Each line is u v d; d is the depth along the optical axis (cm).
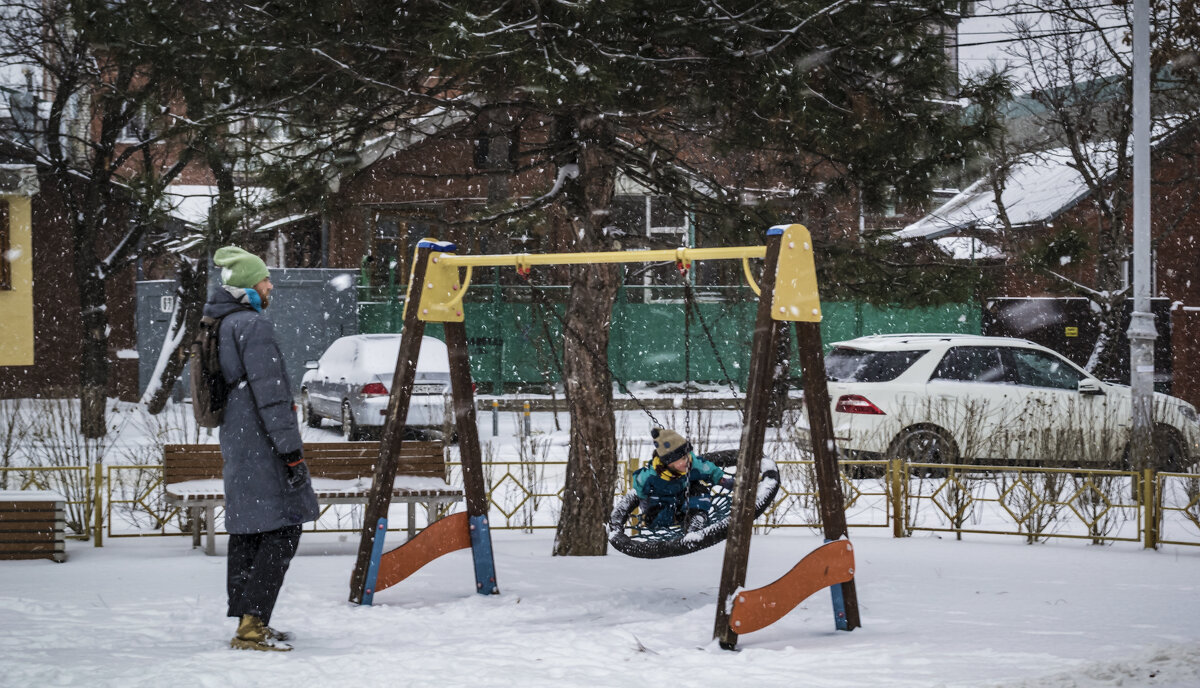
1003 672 484
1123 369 1977
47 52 2130
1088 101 2042
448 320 706
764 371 580
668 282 2553
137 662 492
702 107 803
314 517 560
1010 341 1498
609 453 905
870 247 886
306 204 854
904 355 1476
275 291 2542
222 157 832
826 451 606
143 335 2642
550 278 2500
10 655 506
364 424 1891
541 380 2531
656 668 500
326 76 816
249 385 552
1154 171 2386
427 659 504
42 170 2475
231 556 576
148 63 773
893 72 830
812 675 486
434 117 922
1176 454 1478
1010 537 1053
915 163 845
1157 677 466
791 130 816
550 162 935
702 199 923
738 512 570
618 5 708
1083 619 624
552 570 805
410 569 691
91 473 1209
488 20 716
